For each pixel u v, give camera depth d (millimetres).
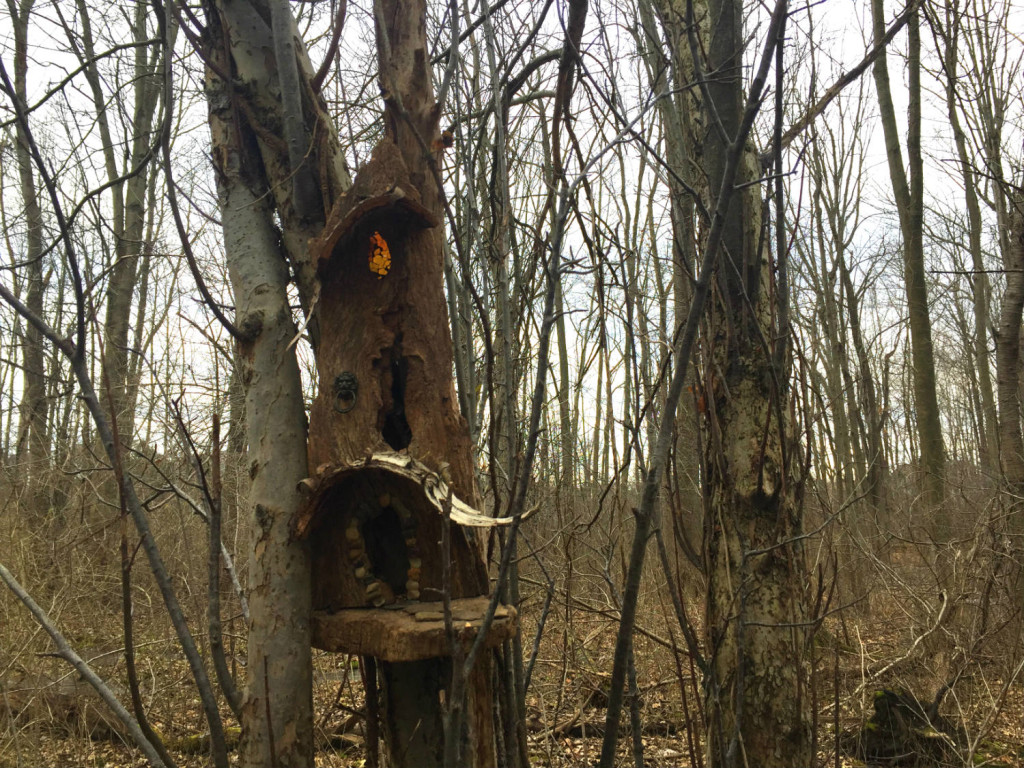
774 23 1869
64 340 2297
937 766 4684
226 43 2895
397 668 2666
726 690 3254
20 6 3240
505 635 2295
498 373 3328
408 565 2713
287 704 2412
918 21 7512
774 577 3287
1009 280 7172
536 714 4949
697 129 3521
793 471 3416
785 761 3137
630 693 2727
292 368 2707
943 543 6254
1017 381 6992
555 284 2074
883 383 3893
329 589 2576
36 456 6281
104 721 5031
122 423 6398
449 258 2850
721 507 3416
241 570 5762
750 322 3459
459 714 1879
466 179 2850
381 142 2660
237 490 5797
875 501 7211
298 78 2750
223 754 2086
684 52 3484
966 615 5562
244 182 2885
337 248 2705
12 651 4867
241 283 2781
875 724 4898
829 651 5691
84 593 5621
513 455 2643
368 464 2432
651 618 5594
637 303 3494
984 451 9156
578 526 3383
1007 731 5098
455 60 2691
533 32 2918
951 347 20141
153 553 2158
